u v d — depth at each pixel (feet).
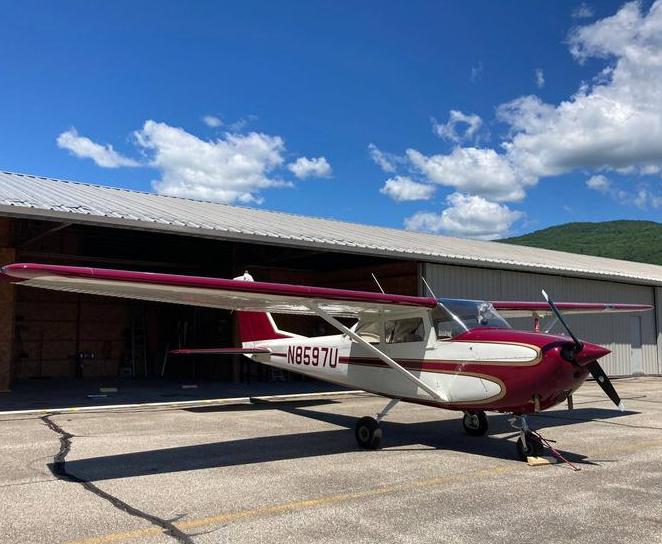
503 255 53.62
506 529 12.13
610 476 16.83
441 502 14.05
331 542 11.32
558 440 22.84
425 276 42.93
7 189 33.81
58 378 52.19
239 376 49.57
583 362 18.06
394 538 11.55
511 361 18.90
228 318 51.78
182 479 16.11
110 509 13.30
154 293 18.72
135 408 31.40
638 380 54.85
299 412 30.30
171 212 35.81
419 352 21.94
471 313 21.50
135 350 57.52
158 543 11.18
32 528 11.99
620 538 11.64
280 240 33.91
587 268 57.26
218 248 49.67
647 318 61.67
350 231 48.03
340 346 25.53
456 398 20.59
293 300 20.27
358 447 21.07
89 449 20.17
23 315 51.62
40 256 49.26
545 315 30.37
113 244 49.14
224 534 11.71
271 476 16.57
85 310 55.21
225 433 23.80
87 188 43.73
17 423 25.96
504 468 17.81
